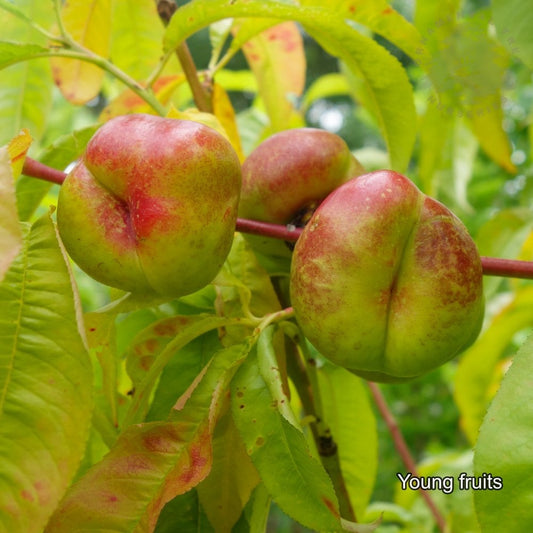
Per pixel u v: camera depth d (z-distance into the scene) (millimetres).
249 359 193
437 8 269
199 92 290
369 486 294
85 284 556
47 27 326
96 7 324
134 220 182
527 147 665
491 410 163
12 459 160
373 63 257
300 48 351
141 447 182
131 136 185
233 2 224
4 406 163
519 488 157
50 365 167
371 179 187
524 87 645
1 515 156
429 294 182
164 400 228
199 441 183
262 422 182
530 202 534
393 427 370
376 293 183
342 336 186
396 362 189
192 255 184
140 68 351
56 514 173
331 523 170
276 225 214
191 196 181
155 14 342
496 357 414
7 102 336
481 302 192
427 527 420
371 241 180
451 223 188
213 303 238
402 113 269
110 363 216
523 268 193
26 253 178
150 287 192
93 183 189
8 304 171
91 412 163
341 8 258
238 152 305
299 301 189
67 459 161
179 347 204
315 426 239
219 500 212
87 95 333
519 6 239
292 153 225
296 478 175
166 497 175
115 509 175
